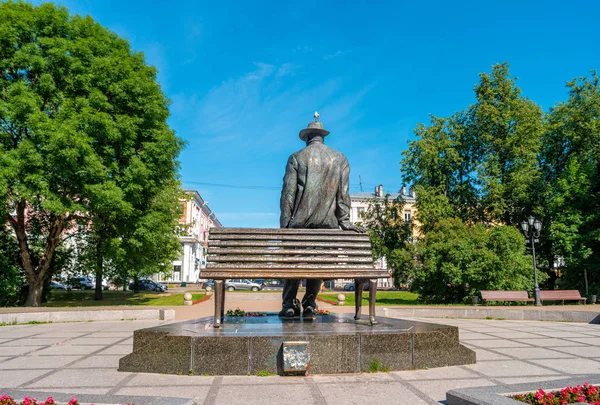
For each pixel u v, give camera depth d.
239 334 5.22
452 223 21.94
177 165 20.59
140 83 18.64
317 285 7.73
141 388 4.50
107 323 11.95
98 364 5.82
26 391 3.64
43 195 15.43
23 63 16.45
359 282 6.91
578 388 3.73
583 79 26.70
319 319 6.95
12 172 14.79
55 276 23.89
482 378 5.01
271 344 5.11
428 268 20.78
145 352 5.26
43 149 15.20
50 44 16.95
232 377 4.95
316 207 7.21
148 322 12.29
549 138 27.95
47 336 8.98
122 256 19.61
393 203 30.72
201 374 5.05
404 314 14.42
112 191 16.19
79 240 22.52
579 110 25.70
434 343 5.57
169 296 26.69
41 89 16.61
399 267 23.25
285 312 7.40
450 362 5.64
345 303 20.34
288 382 4.73
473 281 19.75
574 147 26.73
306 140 7.85
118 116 17.75
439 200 26.62
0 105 15.39
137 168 17.55
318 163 7.30
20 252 19.38
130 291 37.16
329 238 6.56
